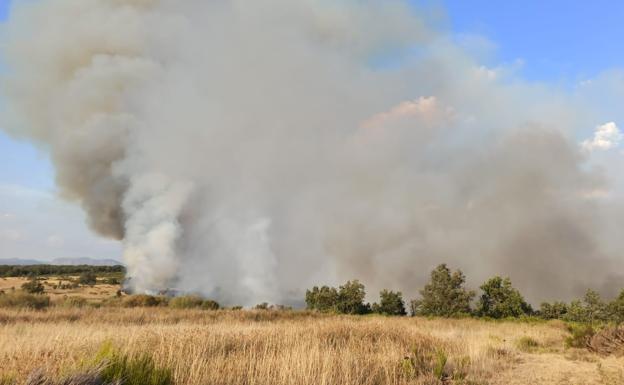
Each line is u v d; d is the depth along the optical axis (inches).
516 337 633.6
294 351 304.3
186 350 306.7
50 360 239.1
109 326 595.5
